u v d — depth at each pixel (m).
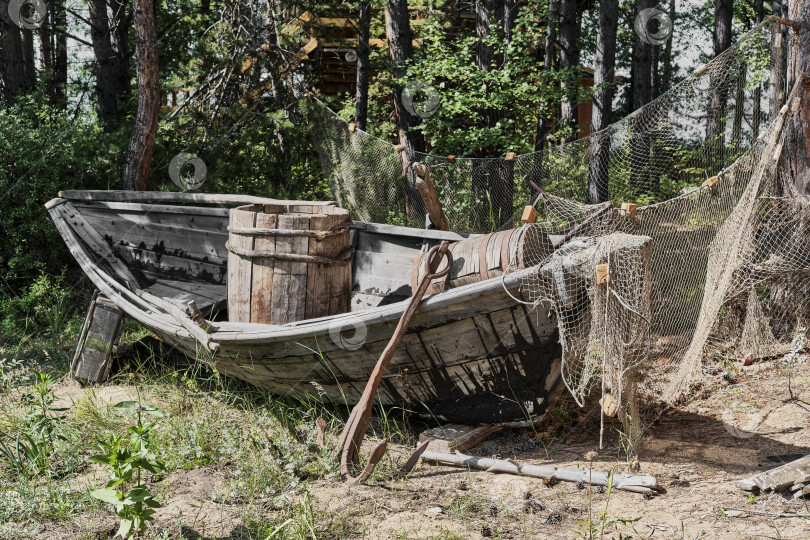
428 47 12.73
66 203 7.23
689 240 7.21
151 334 7.71
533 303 4.33
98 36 13.11
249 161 11.58
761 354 6.61
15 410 5.47
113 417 5.30
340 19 13.38
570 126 12.88
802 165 6.80
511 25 12.77
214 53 11.80
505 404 4.87
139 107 9.58
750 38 7.62
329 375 5.23
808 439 4.86
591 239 4.53
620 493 4.19
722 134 9.69
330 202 6.09
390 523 3.85
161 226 7.21
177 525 3.82
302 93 12.09
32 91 11.07
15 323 8.12
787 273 6.59
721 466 4.54
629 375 4.50
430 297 4.64
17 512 3.93
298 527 3.69
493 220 9.76
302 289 5.31
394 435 5.23
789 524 3.69
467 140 11.66
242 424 5.27
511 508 4.02
